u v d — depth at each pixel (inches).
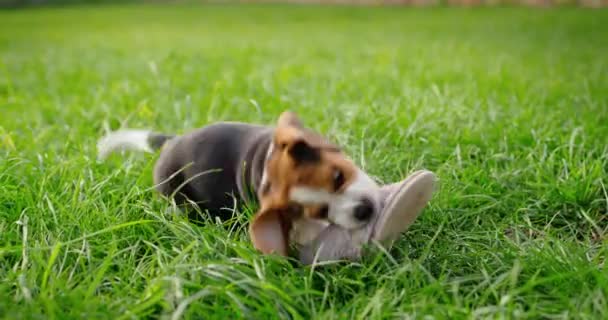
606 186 79.1
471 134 90.8
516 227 73.2
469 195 77.5
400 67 153.3
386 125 93.0
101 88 127.0
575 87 120.0
